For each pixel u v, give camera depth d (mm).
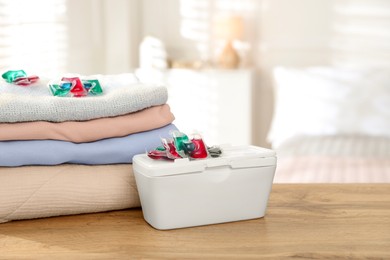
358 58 3824
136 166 869
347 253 742
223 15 3799
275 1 3883
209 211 860
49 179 901
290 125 3367
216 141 3695
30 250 765
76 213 925
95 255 744
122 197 937
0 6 2482
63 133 908
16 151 888
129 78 1038
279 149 3139
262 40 3920
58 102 899
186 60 4035
